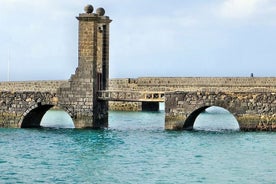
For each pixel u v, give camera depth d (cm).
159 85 10281
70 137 6438
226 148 5659
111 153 5453
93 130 6975
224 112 11362
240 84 9775
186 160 5112
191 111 6712
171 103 6781
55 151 5559
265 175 4538
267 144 5831
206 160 5106
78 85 7000
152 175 4547
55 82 10506
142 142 6078
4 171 4675
